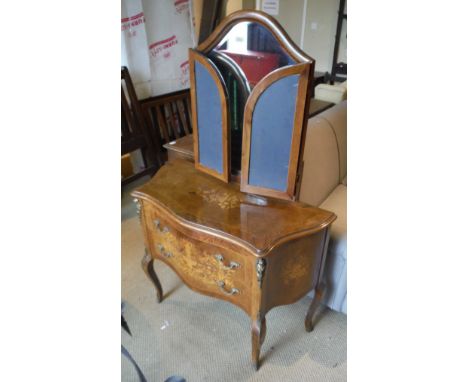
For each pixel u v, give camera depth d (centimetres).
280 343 137
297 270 111
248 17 96
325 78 370
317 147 155
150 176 240
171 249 123
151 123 230
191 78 115
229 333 142
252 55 100
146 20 226
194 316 150
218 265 109
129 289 164
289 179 107
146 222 128
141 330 143
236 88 108
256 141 107
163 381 123
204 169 129
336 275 140
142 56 228
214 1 253
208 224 102
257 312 106
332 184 175
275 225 102
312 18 386
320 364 129
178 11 243
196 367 129
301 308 152
